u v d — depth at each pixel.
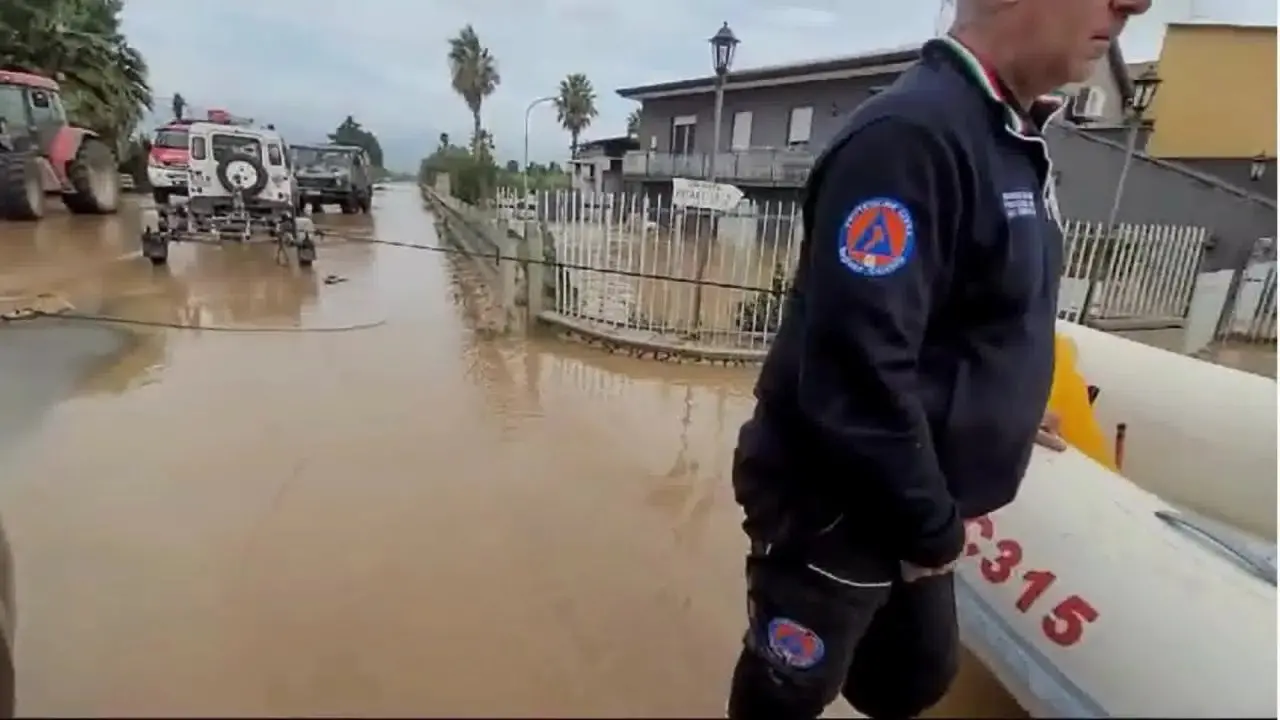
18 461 4.30
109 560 3.28
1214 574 2.12
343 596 3.05
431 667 2.57
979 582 2.38
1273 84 12.16
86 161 14.09
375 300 9.30
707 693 2.45
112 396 5.50
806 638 1.47
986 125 1.28
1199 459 3.59
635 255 8.50
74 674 2.35
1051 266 1.42
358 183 21.31
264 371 6.27
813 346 1.27
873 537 1.41
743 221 8.21
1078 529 2.36
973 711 1.94
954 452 1.34
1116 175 12.95
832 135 1.39
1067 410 3.26
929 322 1.31
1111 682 1.88
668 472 4.62
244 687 2.35
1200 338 8.73
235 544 3.47
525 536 3.69
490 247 10.82
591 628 2.89
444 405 5.66
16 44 15.64
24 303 8.09
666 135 26.27
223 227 10.80
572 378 6.63
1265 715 1.61
